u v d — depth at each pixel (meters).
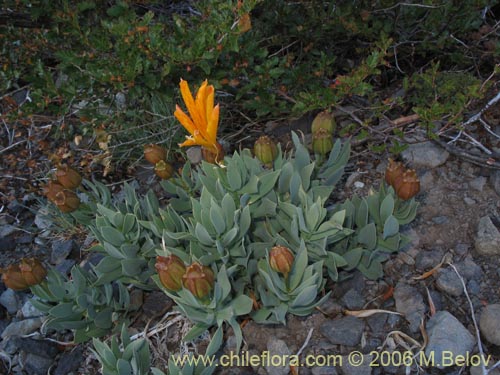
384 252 0.34
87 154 0.43
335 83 0.40
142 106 0.45
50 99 0.43
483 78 0.45
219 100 0.45
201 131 0.31
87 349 0.36
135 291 0.37
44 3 0.44
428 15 0.45
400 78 0.48
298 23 0.45
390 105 0.40
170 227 0.34
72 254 0.42
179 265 0.28
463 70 0.47
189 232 0.34
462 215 0.36
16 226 0.45
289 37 0.47
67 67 0.43
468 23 0.44
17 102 0.52
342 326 0.32
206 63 0.39
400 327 0.32
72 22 0.42
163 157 0.35
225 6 0.37
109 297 0.35
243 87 0.42
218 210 0.30
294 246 0.32
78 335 0.34
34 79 0.44
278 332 0.32
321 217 0.31
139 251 0.35
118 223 0.34
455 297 0.33
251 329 0.33
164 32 0.46
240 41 0.41
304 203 0.32
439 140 0.39
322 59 0.44
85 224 0.38
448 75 0.42
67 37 0.46
